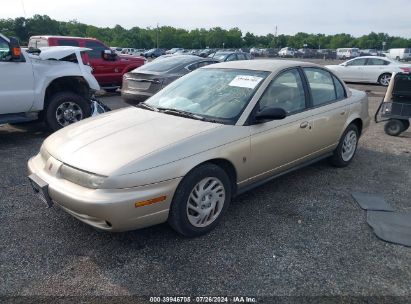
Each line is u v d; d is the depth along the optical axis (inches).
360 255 121.0
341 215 148.7
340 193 170.1
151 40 4271.7
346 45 4756.4
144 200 112.6
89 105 280.1
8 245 124.0
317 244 127.0
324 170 200.7
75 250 121.6
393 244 127.7
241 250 122.6
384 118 304.3
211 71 174.6
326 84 187.2
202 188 127.6
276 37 4544.8
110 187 110.3
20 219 141.5
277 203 158.6
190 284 105.9
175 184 118.5
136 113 155.2
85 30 3954.2
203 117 143.4
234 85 156.6
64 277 108.3
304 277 109.5
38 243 125.4
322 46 4813.0
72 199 113.1
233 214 147.9
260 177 151.4
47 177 125.0
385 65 660.7
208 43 4515.3
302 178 187.9
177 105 157.4
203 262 116.0
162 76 332.8
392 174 197.3
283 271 112.1
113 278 108.0
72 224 137.9
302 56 2527.1
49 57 254.4
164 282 106.6
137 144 122.4
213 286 105.1
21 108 241.8
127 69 499.5
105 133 133.5
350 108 195.6
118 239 128.0
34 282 106.0
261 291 103.4
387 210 152.4
